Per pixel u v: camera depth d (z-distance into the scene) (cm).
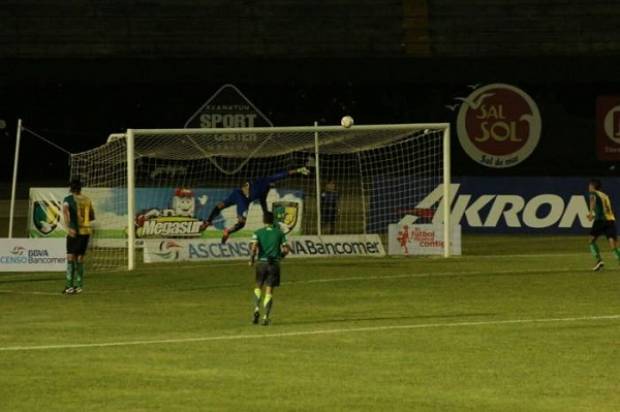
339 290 6212
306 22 12850
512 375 3766
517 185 9338
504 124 11119
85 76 12062
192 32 12719
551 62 12088
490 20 12825
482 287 6297
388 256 8062
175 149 9238
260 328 4844
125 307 5600
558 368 3884
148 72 12138
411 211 8944
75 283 6303
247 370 3856
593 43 12662
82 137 11981
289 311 5397
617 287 6259
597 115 11669
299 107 12219
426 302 5688
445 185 8075
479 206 9344
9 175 11794
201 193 8150
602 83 12019
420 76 12188
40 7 12712
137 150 9238
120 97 12094
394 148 10244
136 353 4212
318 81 12200
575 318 5091
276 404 3309
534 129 11112
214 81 12169
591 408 3272
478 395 3447
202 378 3712
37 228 7912
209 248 7875
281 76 12212
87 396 3428
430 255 8062
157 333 4719
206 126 10569
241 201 7969
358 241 8075
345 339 4525
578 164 11781
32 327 4925
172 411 3219
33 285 6631
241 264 7631
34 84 11981
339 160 9181
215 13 12862
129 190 7462
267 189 8056
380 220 8825
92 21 12706
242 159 10044
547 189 9344
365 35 12756
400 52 12631
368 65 12238
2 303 5809
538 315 5197
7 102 11919
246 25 12788
